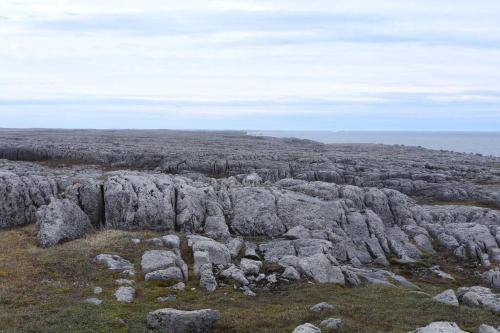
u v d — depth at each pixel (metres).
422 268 33.97
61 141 126.19
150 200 36.09
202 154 86.56
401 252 35.97
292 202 39.00
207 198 38.91
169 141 146.50
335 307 23.27
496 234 38.34
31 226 35.84
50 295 24.08
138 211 35.53
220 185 44.91
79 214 35.09
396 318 22.16
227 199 39.50
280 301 25.03
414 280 31.62
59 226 32.97
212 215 37.16
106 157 82.12
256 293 26.31
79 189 36.75
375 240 36.88
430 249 37.78
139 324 20.97
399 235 38.72
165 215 35.56
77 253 29.50
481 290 26.94
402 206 43.53
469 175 75.62
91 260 28.72
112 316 21.39
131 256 29.55
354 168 77.12
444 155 116.06
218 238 34.59
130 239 31.89
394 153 120.38
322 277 28.31
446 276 32.28
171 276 26.72
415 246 37.53
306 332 18.89
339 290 26.41
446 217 44.25
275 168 73.06
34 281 25.89
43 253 29.77
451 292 25.20
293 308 23.48
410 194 62.94
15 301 23.19
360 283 28.33
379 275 30.02
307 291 26.14
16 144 96.31
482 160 103.06
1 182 38.31
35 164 76.44
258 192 40.09
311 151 118.19
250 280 27.78
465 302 25.33
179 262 28.50
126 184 37.16
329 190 43.66
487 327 20.34
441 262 35.84
